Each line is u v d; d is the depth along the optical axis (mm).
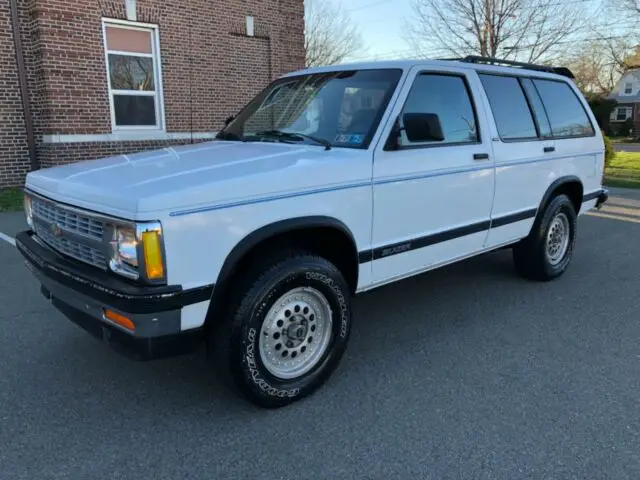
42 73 10781
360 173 3455
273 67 14406
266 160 3309
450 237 4227
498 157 4543
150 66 12320
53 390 3445
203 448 2857
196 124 13180
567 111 5668
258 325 3039
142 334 2688
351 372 3693
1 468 2686
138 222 2600
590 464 2699
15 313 4719
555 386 3477
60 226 3158
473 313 4797
